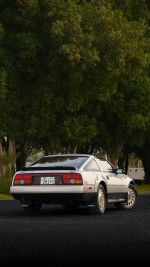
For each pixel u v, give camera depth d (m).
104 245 13.69
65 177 22.27
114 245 13.69
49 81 48.78
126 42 47.91
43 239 14.93
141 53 49.56
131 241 14.45
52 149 57.31
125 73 50.38
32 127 51.41
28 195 22.69
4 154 56.75
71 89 49.38
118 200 25.11
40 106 50.75
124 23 51.62
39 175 22.59
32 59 49.44
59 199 22.39
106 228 17.67
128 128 57.31
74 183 22.16
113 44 46.94
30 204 23.75
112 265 10.91
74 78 46.84
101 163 24.44
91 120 54.66
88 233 16.30
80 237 15.34
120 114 56.22
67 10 46.75
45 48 49.41
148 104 55.81
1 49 49.00
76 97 50.34
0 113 50.00
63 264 11.03
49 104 50.97
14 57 49.91
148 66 56.69
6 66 48.97
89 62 46.31
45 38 49.34
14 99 50.19
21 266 10.84
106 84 51.12
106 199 23.88
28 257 11.88
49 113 51.09
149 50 54.59
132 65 49.78
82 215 22.86
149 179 82.94
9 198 39.41
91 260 11.47
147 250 12.84
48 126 52.59
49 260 11.49
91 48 47.12
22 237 15.41
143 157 81.06
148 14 57.47
